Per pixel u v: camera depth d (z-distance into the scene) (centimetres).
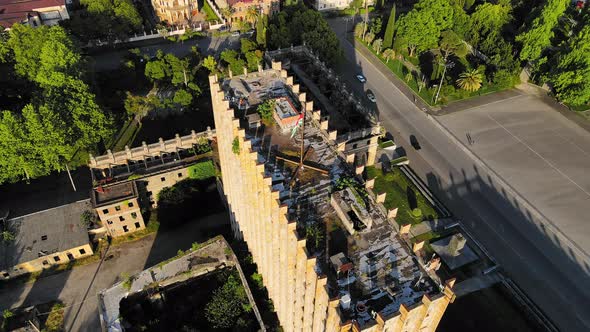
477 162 10319
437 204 9294
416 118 11606
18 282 7781
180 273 7319
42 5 13650
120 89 12044
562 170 10088
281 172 6056
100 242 8481
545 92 12469
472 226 8881
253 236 7131
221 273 7619
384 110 11825
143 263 8206
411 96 12319
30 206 8988
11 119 7962
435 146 10769
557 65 11550
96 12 13200
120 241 8538
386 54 13488
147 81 12350
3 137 7919
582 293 7775
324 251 5116
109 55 13762
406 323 4606
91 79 10794
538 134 11069
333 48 12288
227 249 7700
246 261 7806
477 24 13788
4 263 7575
